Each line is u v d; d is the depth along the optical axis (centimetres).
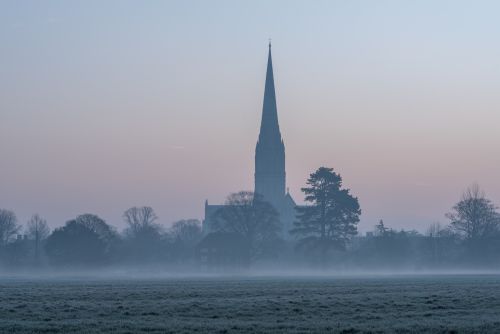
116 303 8469
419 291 11031
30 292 11000
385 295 9906
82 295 10050
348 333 5934
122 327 6175
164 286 13450
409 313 7356
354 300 8906
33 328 6066
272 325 6316
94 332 5866
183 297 9594
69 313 7344
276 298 9331
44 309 7756
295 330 6016
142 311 7469
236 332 5897
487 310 7681
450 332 5931
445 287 12475
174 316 7100
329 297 9531
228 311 7500
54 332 5903
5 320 6688
